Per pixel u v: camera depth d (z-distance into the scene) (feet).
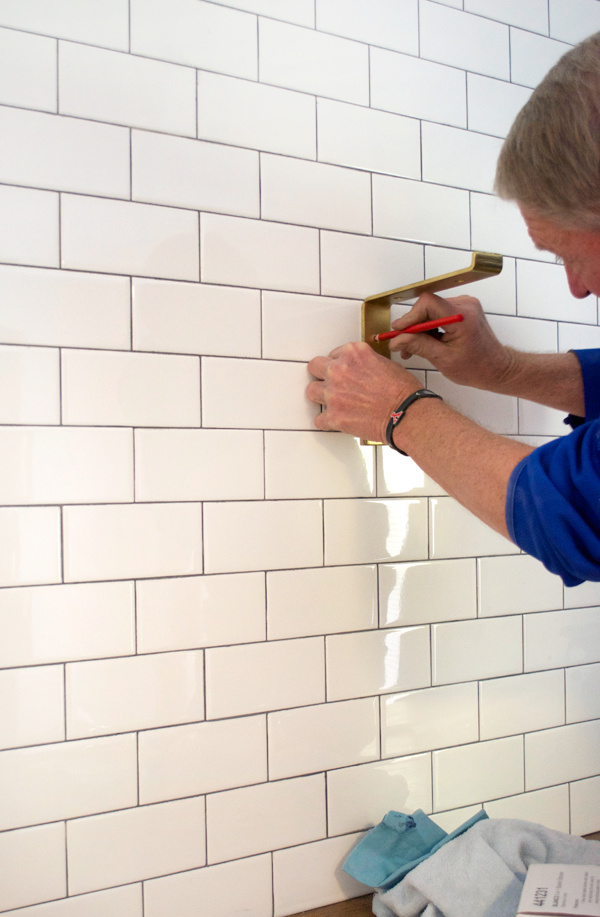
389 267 3.38
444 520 3.49
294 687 3.10
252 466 3.04
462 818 3.50
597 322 4.02
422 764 3.40
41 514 2.66
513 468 2.06
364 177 3.32
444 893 2.67
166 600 2.86
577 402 3.20
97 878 2.73
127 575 2.80
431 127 3.51
